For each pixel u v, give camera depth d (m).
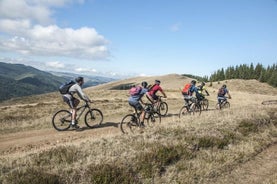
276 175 8.10
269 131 13.48
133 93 12.55
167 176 7.32
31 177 6.03
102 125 14.82
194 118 14.52
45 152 7.96
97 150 8.30
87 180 6.37
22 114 21.39
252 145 10.74
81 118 17.20
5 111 24.22
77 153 7.93
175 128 11.32
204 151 9.34
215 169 8.15
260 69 161.62
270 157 9.95
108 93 73.94
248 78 161.88
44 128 14.25
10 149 10.09
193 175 7.58
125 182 6.53
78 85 13.12
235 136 11.37
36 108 26.80
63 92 13.12
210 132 11.20
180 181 7.16
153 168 7.38
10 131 13.65
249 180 7.82
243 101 43.19
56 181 6.10
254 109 18.91
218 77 173.50
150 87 16.56
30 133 12.88
